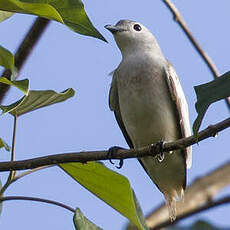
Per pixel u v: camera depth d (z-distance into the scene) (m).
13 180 7.20
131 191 7.02
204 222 10.69
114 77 11.59
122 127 11.94
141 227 7.16
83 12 5.88
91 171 7.16
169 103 10.98
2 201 7.14
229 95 5.45
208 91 5.54
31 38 9.36
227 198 10.76
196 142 6.57
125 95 11.09
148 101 10.88
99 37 5.84
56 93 7.05
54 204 7.07
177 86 11.02
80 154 7.09
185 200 12.53
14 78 6.52
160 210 12.11
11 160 7.23
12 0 5.54
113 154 7.28
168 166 11.52
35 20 9.39
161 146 7.36
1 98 8.87
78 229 6.75
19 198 7.12
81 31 5.84
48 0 5.97
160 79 10.98
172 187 11.84
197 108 5.49
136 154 7.39
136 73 11.03
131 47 11.95
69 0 5.93
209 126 6.43
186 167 11.53
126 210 7.18
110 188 7.13
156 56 11.38
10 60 6.50
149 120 10.95
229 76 5.55
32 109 7.34
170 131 11.02
